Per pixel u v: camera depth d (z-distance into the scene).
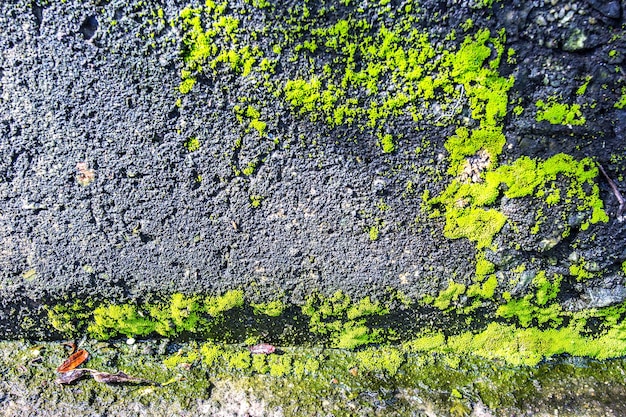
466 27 0.30
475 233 0.35
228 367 0.38
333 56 0.31
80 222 0.35
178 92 0.32
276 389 0.37
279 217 0.35
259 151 0.33
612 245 0.35
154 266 0.36
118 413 0.35
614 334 0.37
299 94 0.32
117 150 0.33
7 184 0.34
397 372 0.38
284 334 0.38
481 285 0.36
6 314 0.37
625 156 0.33
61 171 0.34
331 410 0.36
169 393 0.36
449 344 0.38
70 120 0.32
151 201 0.34
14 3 0.30
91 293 0.36
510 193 0.34
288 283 0.36
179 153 0.33
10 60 0.31
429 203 0.34
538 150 0.33
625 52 0.30
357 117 0.32
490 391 0.37
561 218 0.34
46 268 0.36
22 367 0.37
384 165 0.34
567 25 0.30
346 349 0.38
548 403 0.36
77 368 0.37
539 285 0.36
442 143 0.33
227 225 0.35
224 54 0.31
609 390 0.37
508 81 0.31
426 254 0.36
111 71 0.31
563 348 0.38
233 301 0.37
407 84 0.32
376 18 0.30
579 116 0.32
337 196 0.34
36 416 0.35
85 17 0.30
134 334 0.38
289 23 0.30
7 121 0.32
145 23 0.30
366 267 0.36
